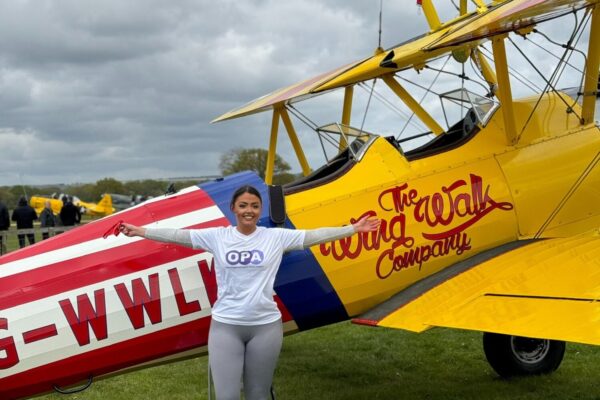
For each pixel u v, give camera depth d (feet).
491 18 13.05
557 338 10.15
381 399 15.71
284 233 10.96
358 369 18.42
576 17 14.56
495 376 16.99
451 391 15.94
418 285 14.08
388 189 14.23
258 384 10.86
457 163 15.05
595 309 10.86
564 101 16.22
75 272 12.03
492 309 11.69
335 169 14.84
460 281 13.38
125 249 12.37
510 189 15.29
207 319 12.45
